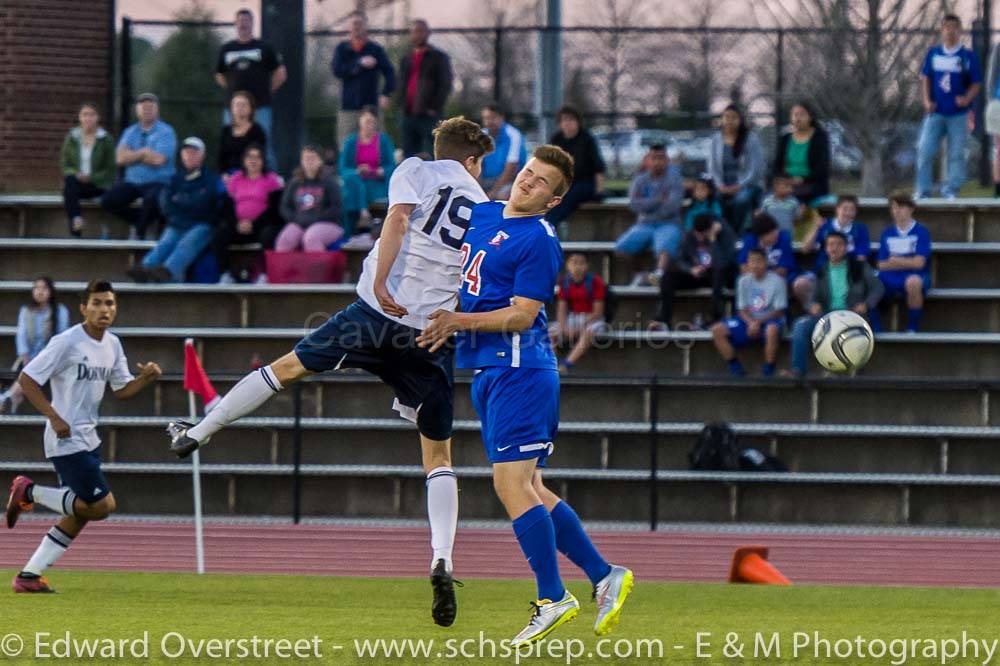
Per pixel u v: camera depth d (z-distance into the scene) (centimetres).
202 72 5225
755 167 3912
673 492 3388
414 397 1658
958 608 1959
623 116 5016
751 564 2433
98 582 2250
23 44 4641
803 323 3478
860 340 2117
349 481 3453
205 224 3922
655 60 5025
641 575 2625
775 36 4962
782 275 3634
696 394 3566
